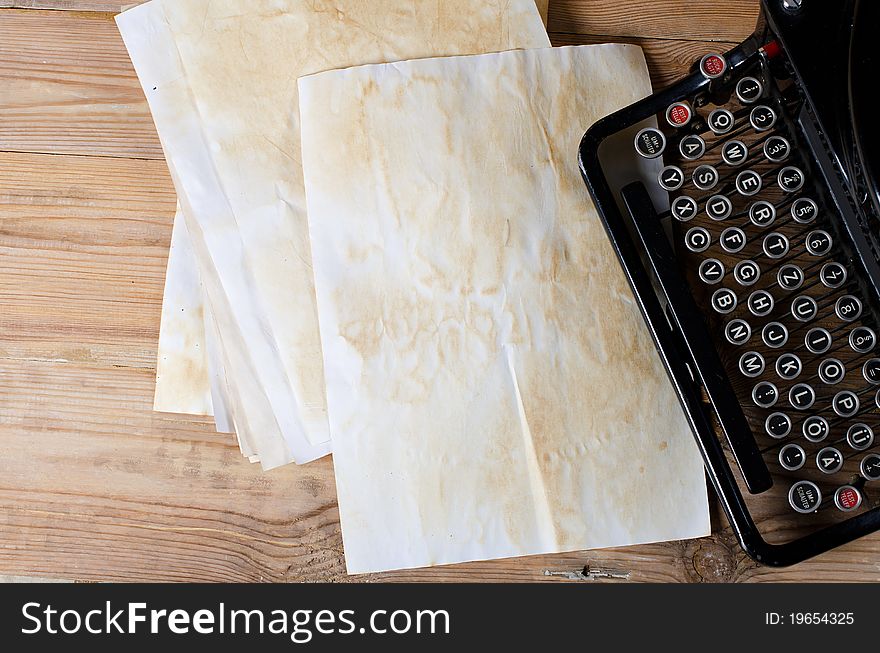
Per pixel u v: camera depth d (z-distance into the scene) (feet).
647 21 2.53
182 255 2.45
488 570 2.40
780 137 2.16
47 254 2.48
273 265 2.35
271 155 2.36
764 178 2.26
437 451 2.28
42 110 2.52
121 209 2.50
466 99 2.36
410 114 2.35
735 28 2.53
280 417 2.33
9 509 2.41
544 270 2.33
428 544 2.26
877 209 1.85
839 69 1.95
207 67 2.37
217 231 2.35
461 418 2.29
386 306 2.31
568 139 2.37
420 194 2.33
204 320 2.40
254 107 2.37
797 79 2.01
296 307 2.34
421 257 2.32
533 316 2.32
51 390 2.45
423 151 2.34
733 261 2.41
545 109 2.37
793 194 2.24
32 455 2.42
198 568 2.42
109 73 2.53
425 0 2.40
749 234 2.41
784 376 2.16
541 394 2.30
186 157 2.37
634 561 2.39
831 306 2.36
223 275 2.34
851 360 2.15
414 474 2.27
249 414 2.33
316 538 2.42
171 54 2.40
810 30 1.99
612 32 2.53
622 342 2.33
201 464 2.42
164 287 2.48
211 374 2.38
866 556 2.37
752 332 2.37
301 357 2.32
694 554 2.39
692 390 2.16
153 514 2.42
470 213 2.33
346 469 2.26
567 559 2.40
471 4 2.40
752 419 2.37
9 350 2.46
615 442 2.30
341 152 2.33
